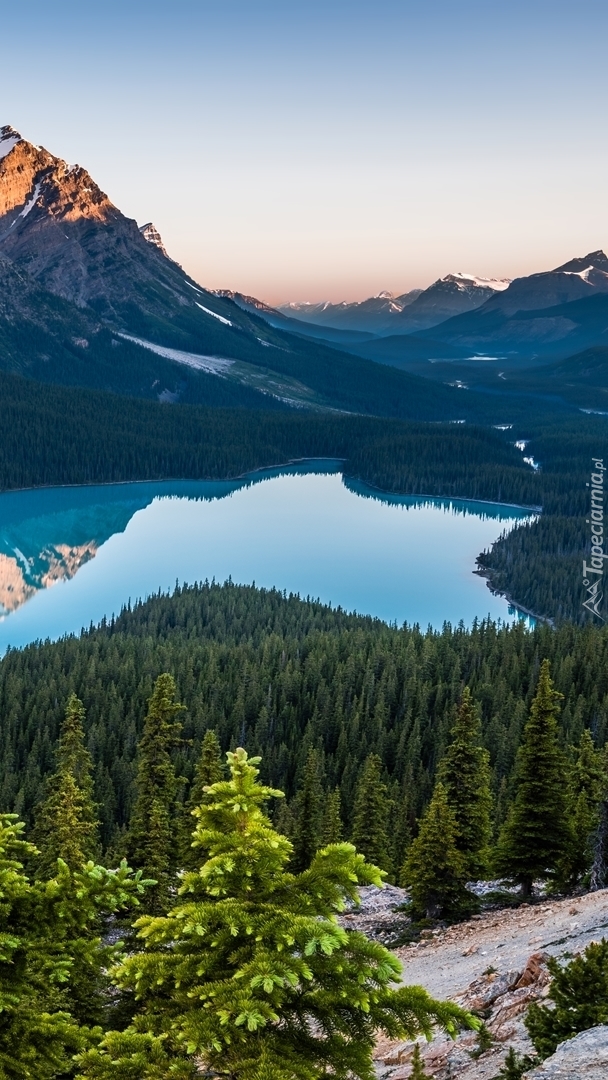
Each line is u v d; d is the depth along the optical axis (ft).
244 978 44.91
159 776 198.29
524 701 410.72
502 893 184.14
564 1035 70.54
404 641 531.09
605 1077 60.03
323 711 428.56
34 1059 51.44
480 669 489.67
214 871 48.26
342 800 327.47
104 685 461.78
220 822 53.01
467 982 114.93
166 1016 47.85
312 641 530.68
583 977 74.43
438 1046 92.32
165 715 202.18
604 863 166.71
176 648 529.04
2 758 390.42
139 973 46.98
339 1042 46.44
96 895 55.77
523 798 176.86
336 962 46.68
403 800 298.76
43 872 173.88
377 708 415.23
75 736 220.43
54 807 190.80
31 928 54.29
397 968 47.47
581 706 405.80
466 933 150.92
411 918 174.60
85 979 73.92
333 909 49.85
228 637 586.86
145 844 185.57
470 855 177.58
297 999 47.11
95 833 212.43
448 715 415.64
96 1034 53.62
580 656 487.61
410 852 173.17
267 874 50.08
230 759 54.24
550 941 118.52
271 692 450.71
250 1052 44.04
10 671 483.92
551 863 174.70
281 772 378.94
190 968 46.80
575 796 182.50
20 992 52.37
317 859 51.90
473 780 183.93
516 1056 76.28
